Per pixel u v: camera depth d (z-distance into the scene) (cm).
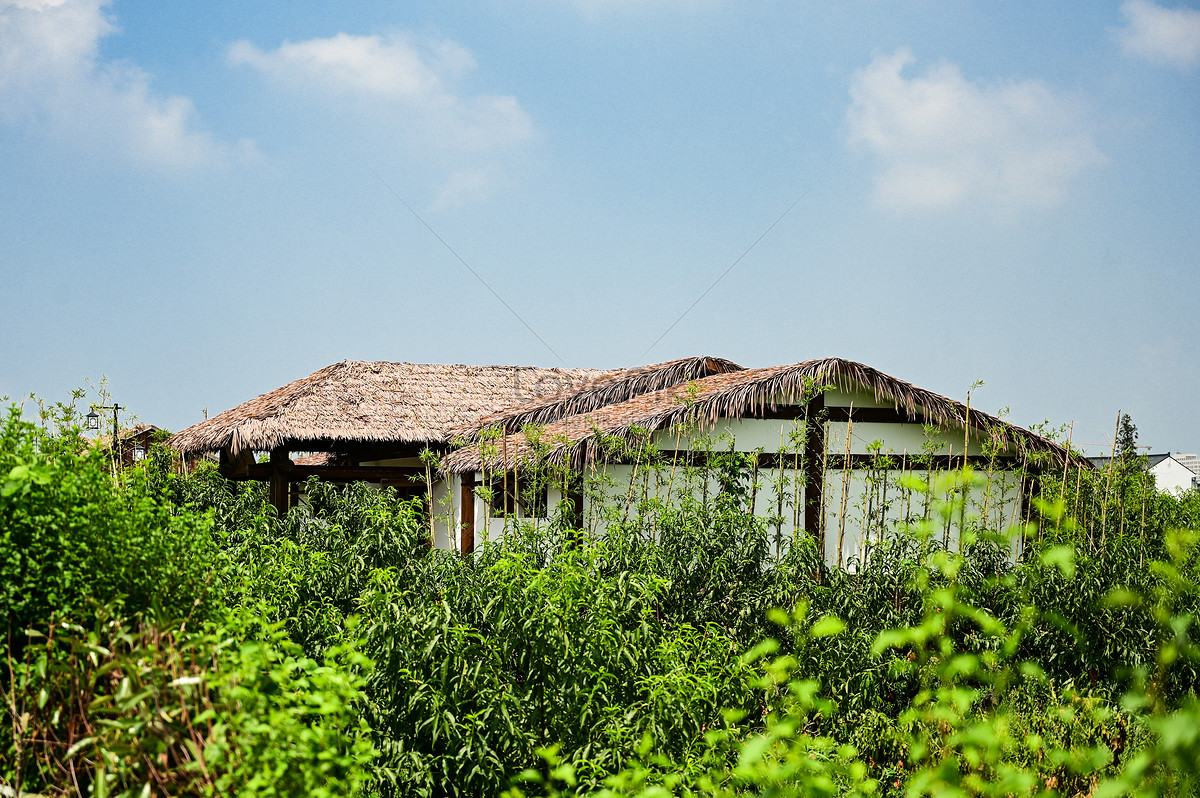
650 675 577
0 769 384
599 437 1170
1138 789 217
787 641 791
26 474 415
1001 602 793
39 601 431
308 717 385
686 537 937
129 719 311
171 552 479
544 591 612
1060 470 1269
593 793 456
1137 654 755
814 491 1253
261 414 1614
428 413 1783
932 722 322
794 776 324
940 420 1281
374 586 734
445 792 566
